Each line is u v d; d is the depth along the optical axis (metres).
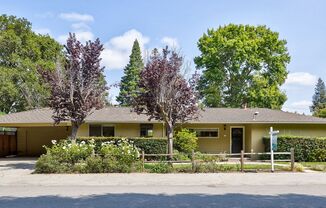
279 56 43.25
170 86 21.50
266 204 10.01
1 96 41.62
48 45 47.09
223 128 28.83
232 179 15.77
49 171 17.92
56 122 21.19
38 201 10.52
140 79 21.64
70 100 20.53
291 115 29.36
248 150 28.20
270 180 15.52
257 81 42.00
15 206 9.72
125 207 9.58
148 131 27.80
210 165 18.45
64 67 21.38
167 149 23.42
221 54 43.22
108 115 28.02
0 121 26.19
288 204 10.02
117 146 19.97
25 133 33.03
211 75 43.00
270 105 42.38
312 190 12.84
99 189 13.12
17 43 43.56
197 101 22.92
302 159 25.20
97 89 21.45
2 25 46.06
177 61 22.05
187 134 25.66
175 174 17.38
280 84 43.66
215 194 11.86
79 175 17.11
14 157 29.80
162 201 10.49
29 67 42.56
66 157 18.42
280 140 25.45
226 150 28.70
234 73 43.34
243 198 11.03
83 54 20.97
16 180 15.59
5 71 41.19
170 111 21.77
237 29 43.78
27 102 43.25
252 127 27.59
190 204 10.00
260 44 42.53
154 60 21.52
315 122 27.36
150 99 21.34
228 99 44.44
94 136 27.39
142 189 13.11
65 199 10.88
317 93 100.12
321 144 25.23
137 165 18.47
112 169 18.02
